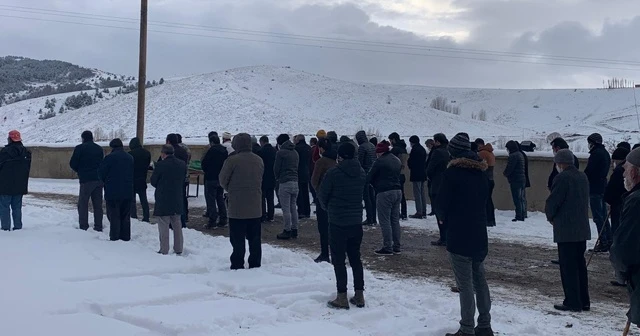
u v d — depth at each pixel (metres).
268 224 15.23
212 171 14.45
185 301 7.62
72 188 24.06
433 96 105.75
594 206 12.04
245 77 88.00
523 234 14.22
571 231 7.93
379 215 11.63
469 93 111.19
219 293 8.09
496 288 9.28
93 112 72.94
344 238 7.65
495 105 102.38
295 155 13.29
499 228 14.91
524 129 82.12
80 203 12.77
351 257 7.79
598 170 11.88
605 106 92.12
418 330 6.77
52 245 10.63
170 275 8.88
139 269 9.16
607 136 63.81
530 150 17.61
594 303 8.48
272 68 96.81
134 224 13.27
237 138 9.65
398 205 11.79
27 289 7.70
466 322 6.46
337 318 7.14
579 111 92.06
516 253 12.09
